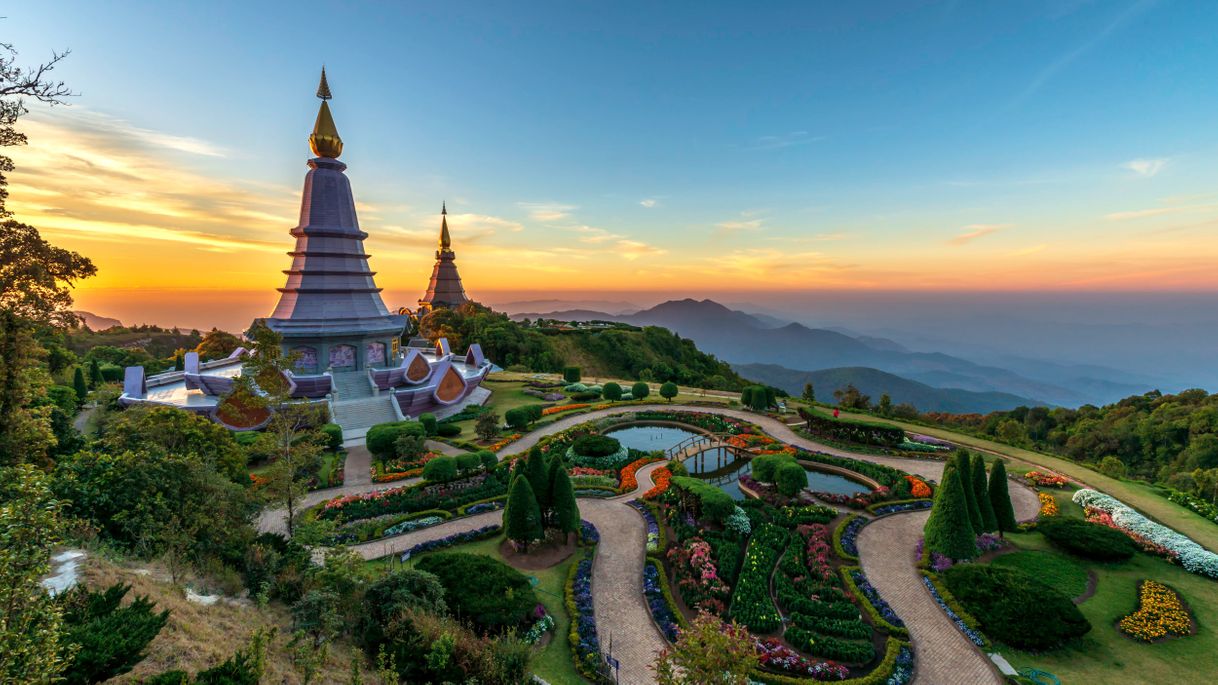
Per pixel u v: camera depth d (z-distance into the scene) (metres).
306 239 56.34
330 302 56.84
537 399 66.94
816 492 35.84
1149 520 31.33
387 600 19.33
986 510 28.30
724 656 13.30
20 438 22.81
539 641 20.66
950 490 26.39
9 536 9.17
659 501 34.34
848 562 26.86
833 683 18.53
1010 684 18.70
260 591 20.02
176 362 71.25
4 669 8.34
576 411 58.78
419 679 16.70
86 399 55.22
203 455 27.62
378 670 16.81
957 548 25.95
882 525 31.42
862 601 23.25
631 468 40.41
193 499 21.44
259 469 38.53
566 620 22.03
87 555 18.25
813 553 27.14
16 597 9.02
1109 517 31.50
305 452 26.81
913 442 47.00
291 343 54.53
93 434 38.88
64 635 10.46
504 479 37.31
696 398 66.88
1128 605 23.27
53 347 57.72
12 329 21.97
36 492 9.84
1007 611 21.05
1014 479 39.16
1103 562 26.84
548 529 29.22
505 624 20.41
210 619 16.78
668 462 41.66
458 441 47.38
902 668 19.34
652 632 21.42
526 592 21.83
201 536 21.55
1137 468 67.81
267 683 14.21
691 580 24.41
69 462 23.08
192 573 20.03
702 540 28.23
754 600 23.03
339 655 17.09
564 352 111.44
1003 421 56.72
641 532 30.33
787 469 34.31
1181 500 34.16
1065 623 20.45
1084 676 19.09
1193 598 23.84
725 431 51.84
